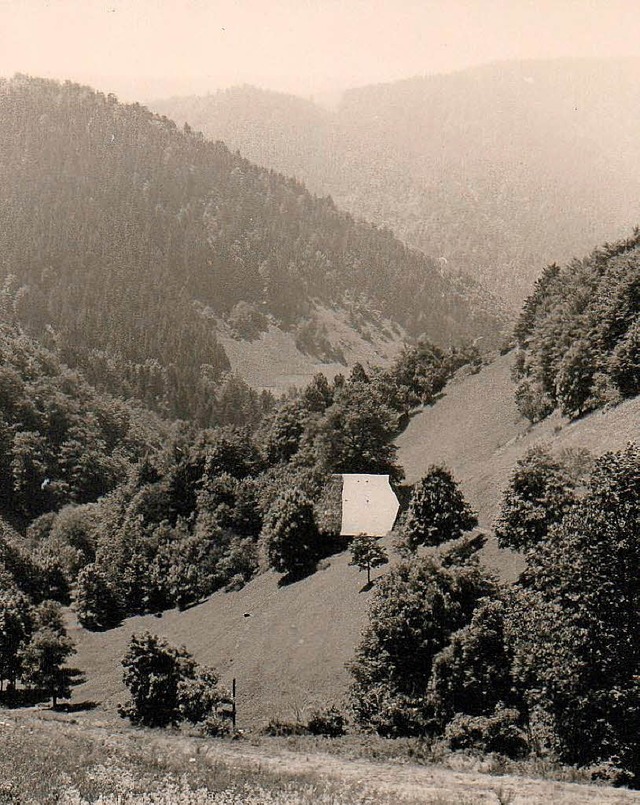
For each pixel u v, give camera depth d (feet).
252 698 187.83
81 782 80.02
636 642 107.34
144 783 82.38
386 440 313.12
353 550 237.45
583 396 263.90
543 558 121.80
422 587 155.12
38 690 227.61
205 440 380.78
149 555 327.06
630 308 246.06
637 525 110.63
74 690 231.50
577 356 262.26
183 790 81.30
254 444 385.50
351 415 307.99
